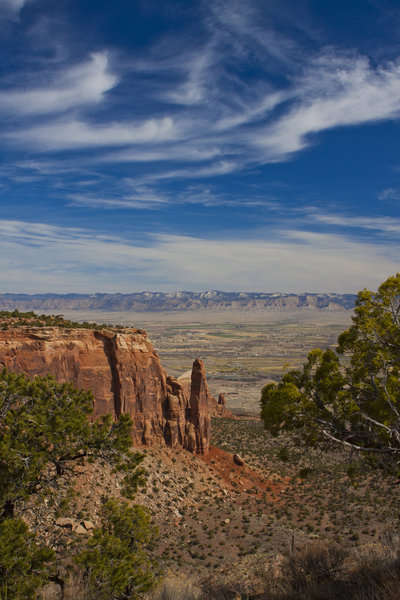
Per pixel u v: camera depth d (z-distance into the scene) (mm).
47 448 19688
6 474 17453
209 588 19766
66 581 18047
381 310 23797
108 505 22234
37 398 20625
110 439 20938
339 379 22406
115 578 18234
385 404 20656
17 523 17172
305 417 22219
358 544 40281
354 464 22766
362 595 13352
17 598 15297
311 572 16203
